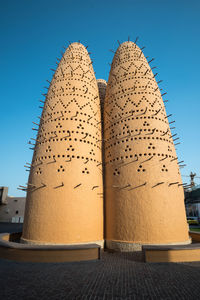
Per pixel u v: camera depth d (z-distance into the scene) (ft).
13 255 34.65
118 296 19.86
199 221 139.54
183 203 47.85
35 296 19.80
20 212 145.38
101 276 25.80
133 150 50.06
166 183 46.50
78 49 73.56
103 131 64.75
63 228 42.63
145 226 42.47
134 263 32.24
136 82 60.03
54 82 64.39
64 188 45.93
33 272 27.53
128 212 44.91
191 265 30.66
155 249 33.35
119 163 50.96
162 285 22.62
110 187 50.98
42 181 47.93
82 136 53.62
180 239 42.55
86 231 44.16
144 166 47.52
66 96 58.75
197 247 33.91
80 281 23.99
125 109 56.75
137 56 67.10
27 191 51.98
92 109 60.95
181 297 19.62
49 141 52.65
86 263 32.37
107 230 47.91
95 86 69.15
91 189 48.83
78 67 66.08
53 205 44.65
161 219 42.86
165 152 50.21
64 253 33.94
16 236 54.75
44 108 61.62
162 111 57.88
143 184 45.73
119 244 43.19
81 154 50.96
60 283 23.30
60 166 48.47
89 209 46.44
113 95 62.54
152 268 29.27
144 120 53.16
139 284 22.98
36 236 43.14
